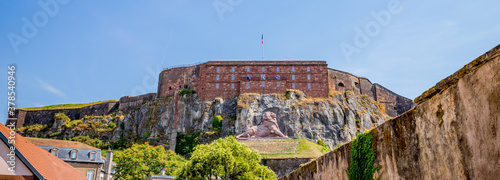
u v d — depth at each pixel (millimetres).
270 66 103750
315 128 92938
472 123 7648
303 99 98188
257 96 97500
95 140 104125
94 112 118812
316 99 98250
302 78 102125
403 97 112375
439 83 8656
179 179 36875
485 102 7340
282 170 70125
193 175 35844
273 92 99312
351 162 12516
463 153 7852
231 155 36312
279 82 100438
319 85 101250
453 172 8117
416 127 9500
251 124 93062
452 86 8305
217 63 106000
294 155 72875
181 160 84688
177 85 108500
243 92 99812
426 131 9094
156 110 104375
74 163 54562
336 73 107438
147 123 103500
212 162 35812
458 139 8016
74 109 122688
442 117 8547
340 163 13531
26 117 123438
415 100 9570
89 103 139375
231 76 103938
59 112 122250
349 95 104125
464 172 7797
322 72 102625
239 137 85750
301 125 92938
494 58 7184
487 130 7254
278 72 103000
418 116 9445
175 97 104375
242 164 36812
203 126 97625
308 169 16953
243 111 94500
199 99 103625
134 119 107625
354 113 100938
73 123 113000
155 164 63906
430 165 8883
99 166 56312
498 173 6949
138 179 60719
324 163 15109
